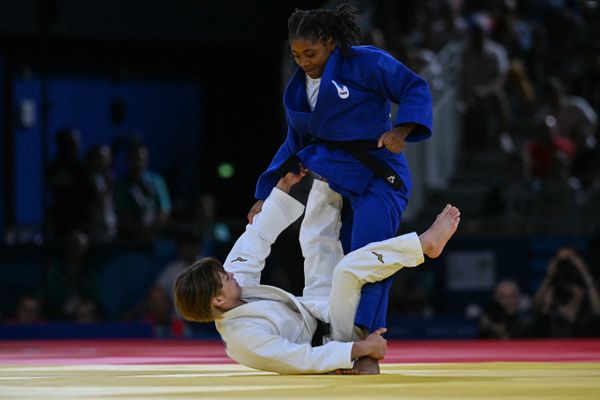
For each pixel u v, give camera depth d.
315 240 10.15
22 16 29.11
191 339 23.55
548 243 24.50
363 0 32.22
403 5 33.22
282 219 10.20
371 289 9.53
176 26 30.95
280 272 25.09
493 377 9.05
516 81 33.16
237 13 31.42
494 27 34.47
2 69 30.03
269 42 31.70
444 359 13.37
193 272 9.53
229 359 13.93
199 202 27.16
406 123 9.41
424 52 31.03
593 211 27.47
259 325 9.49
